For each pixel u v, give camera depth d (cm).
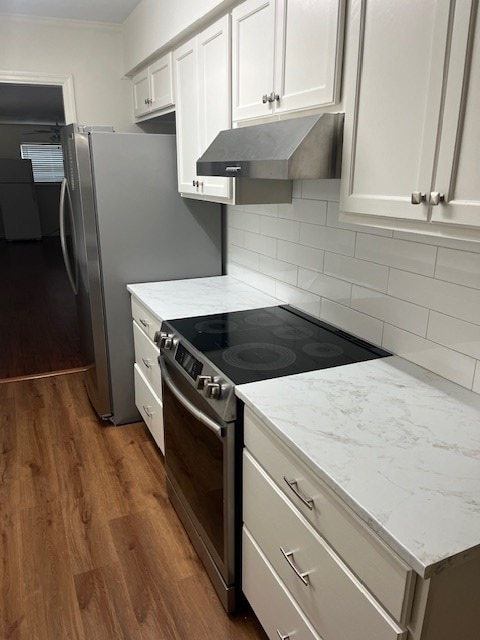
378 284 174
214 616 172
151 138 262
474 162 96
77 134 250
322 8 133
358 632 104
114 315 280
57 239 1084
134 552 200
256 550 150
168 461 224
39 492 237
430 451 113
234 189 204
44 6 297
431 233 110
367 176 125
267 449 134
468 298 139
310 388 145
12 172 997
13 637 164
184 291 262
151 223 275
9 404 325
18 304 574
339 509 104
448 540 86
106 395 295
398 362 165
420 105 106
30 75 328
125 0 287
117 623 169
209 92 213
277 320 212
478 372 139
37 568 192
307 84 144
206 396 156
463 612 94
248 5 171
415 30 105
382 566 93
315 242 207
